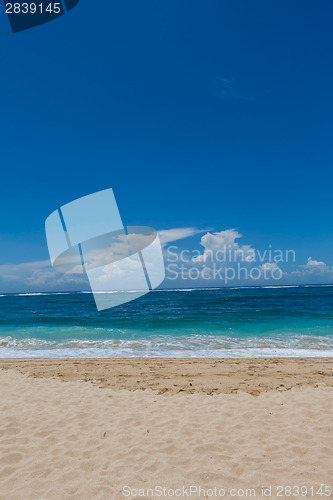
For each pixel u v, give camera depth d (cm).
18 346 1251
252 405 557
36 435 454
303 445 410
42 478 349
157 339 1330
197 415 519
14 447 418
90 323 1870
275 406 548
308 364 867
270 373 777
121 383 713
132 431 464
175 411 539
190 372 799
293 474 349
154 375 776
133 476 350
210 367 848
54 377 767
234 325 1670
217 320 1873
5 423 493
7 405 574
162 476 351
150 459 385
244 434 448
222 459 383
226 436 443
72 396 625
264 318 1931
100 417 519
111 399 605
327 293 4962
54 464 378
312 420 484
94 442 433
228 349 1124
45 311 2853
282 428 462
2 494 321
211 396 616
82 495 318
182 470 361
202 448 409
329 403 552
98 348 1179
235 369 822
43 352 1128
